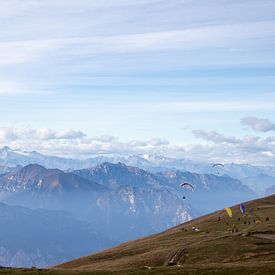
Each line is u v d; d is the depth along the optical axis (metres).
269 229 123.31
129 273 79.00
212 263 90.50
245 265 77.94
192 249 106.88
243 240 109.56
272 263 79.06
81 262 125.50
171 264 97.19
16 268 92.31
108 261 117.12
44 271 86.31
